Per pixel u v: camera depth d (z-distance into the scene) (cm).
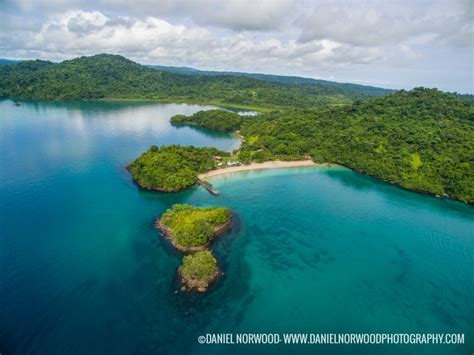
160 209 10344
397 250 8950
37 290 6606
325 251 8688
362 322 6334
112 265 7475
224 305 6488
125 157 15625
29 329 5675
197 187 12338
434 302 7006
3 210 9900
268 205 11250
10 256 7662
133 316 6056
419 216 11038
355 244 9131
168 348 5444
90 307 6219
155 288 6781
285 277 7512
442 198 12519
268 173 14462
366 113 19862
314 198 12125
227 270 7550
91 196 11131
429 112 18462
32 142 17475
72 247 8112
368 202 12000
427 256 8738
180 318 6081
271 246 8738
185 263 7200
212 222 9069
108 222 9406
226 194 11925
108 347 5388
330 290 7181
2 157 14775
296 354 5500
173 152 13875
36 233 8688
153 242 8450
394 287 7412
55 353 5259
